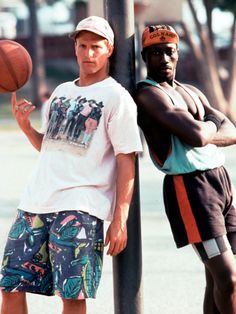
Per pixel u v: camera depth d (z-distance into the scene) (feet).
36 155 106.01
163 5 103.55
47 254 27.48
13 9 347.56
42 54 259.19
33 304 37.81
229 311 27.99
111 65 28.84
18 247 27.55
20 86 29.45
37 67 235.40
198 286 40.40
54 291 27.04
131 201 28.81
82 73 27.86
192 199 28.14
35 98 233.14
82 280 26.63
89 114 27.25
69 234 26.71
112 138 27.17
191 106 29.04
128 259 28.91
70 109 27.55
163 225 55.36
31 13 239.71
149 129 28.45
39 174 27.61
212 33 173.99
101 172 27.32
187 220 28.17
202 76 173.78
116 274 29.12
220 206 28.37
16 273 27.48
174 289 39.86
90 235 26.89
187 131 27.63
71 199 26.91
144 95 28.19
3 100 233.14
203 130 27.76
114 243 26.86
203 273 42.88
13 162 97.81
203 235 27.91
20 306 27.96
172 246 49.14
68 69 269.64
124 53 28.73
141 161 94.68
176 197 28.32
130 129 27.07
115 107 27.09
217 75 173.47
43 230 27.32
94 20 27.45
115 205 27.25
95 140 27.17
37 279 27.55
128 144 27.02
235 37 177.37
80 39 27.53
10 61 29.17
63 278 26.63
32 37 238.27
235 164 88.84
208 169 28.40
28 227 27.48
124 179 27.09
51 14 336.29
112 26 28.76
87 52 27.37
